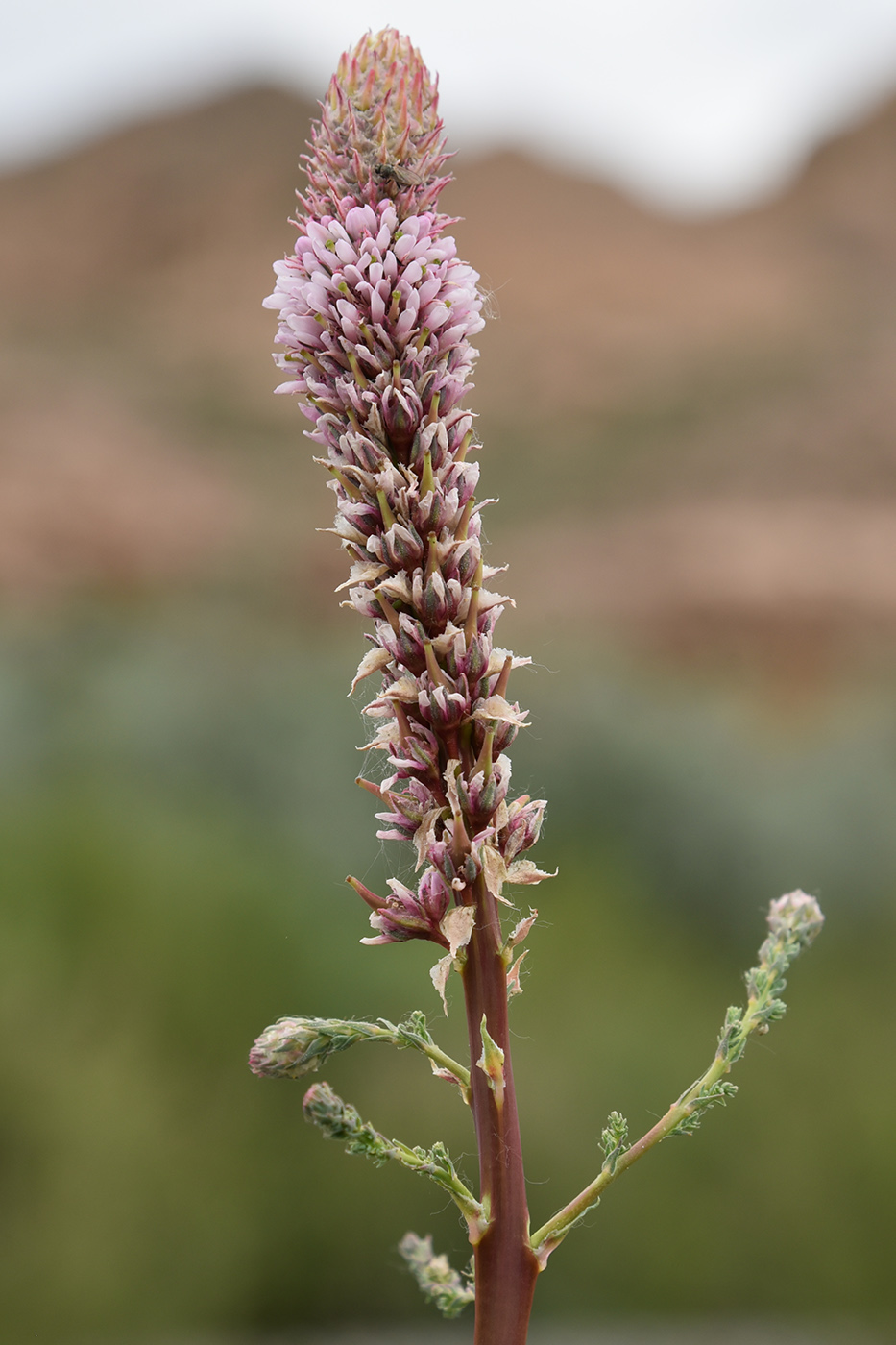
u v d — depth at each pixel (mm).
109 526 35031
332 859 12164
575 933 11328
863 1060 8969
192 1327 6652
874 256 83375
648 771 13875
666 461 53594
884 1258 7562
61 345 68500
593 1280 7352
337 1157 7355
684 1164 7949
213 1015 7930
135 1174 6941
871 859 12930
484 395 63781
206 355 66062
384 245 1782
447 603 1791
